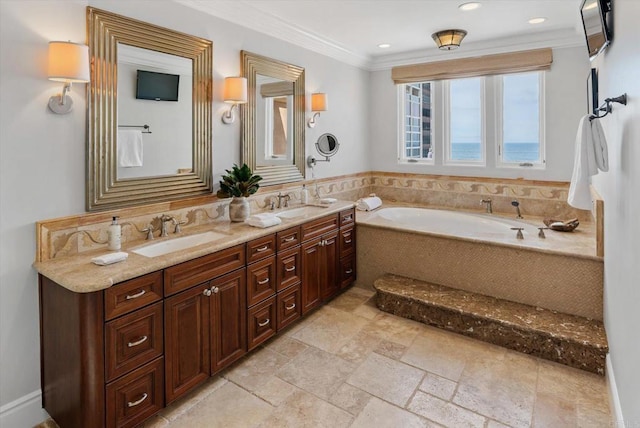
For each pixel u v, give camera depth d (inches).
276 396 84.4
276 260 104.9
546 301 111.7
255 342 98.7
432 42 154.9
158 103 95.1
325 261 127.7
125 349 69.1
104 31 82.9
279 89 132.8
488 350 102.8
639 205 53.1
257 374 92.4
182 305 79.0
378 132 191.8
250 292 96.3
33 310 75.1
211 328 85.8
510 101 160.9
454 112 174.9
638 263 54.0
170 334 76.8
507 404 81.2
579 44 141.6
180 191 101.5
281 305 107.6
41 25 73.5
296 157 142.6
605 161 76.4
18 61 71.0
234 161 117.3
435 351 102.3
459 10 120.0
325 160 159.0
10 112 70.5
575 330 97.9
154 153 95.0
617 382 73.5
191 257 80.0
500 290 119.5
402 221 173.6
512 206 161.8
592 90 107.7
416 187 185.0
